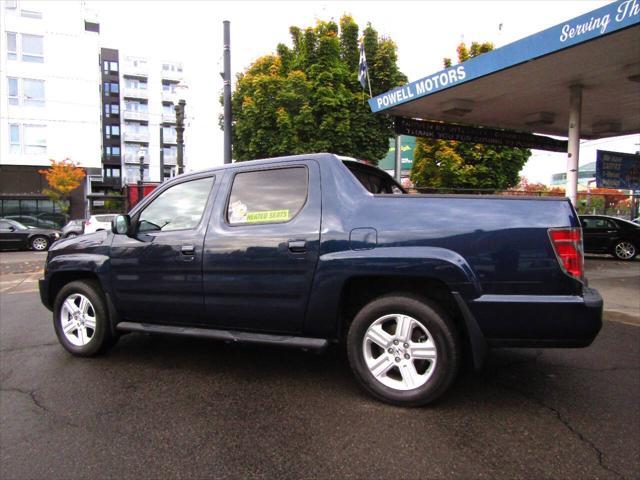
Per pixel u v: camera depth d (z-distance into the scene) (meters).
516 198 3.34
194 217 4.29
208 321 4.15
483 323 3.25
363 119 13.06
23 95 33.59
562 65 8.13
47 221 33.66
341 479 2.62
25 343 5.43
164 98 66.69
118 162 64.69
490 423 3.24
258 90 12.71
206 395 3.80
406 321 3.45
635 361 4.53
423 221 3.41
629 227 14.75
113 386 4.03
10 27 33.16
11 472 2.74
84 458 2.88
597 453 2.85
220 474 2.69
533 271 3.20
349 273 3.49
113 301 4.57
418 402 3.43
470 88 9.52
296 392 3.83
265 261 3.79
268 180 4.05
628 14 6.05
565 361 4.53
